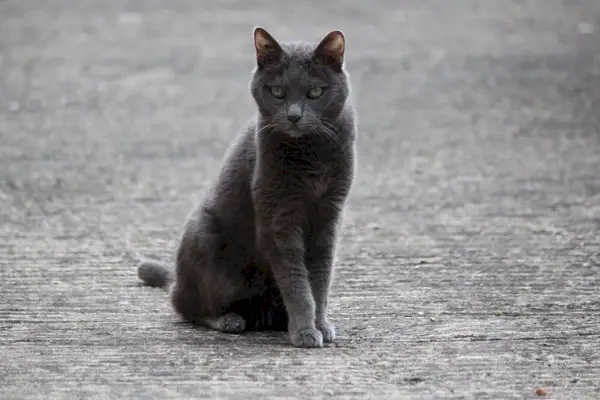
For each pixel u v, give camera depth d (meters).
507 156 17.28
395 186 15.78
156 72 24.39
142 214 14.45
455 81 22.86
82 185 15.96
